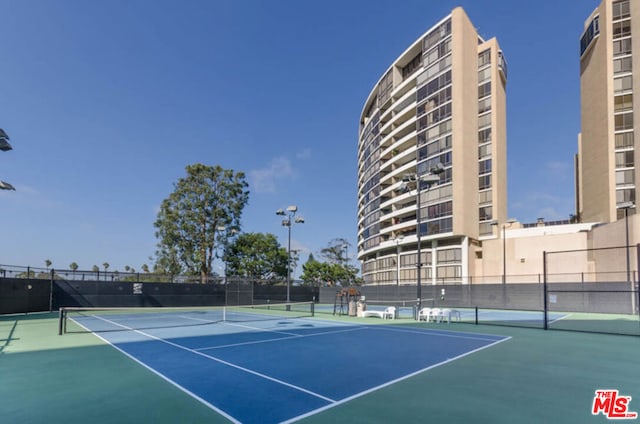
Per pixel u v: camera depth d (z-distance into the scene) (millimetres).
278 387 6676
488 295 35469
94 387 6703
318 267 78750
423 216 51750
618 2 45375
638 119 42188
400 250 58156
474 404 5703
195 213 47375
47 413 5340
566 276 42844
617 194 43281
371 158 70000
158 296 32688
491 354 10070
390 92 63469
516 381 7125
